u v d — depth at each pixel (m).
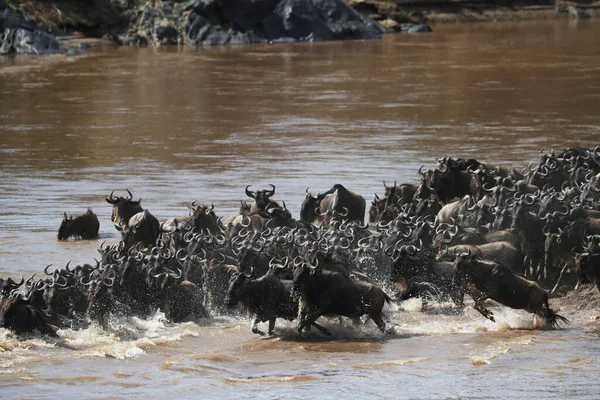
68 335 76.62
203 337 77.25
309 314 75.81
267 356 71.69
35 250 105.56
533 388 63.38
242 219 99.75
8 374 67.00
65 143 173.38
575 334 76.00
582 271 81.12
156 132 184.38
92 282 78.88
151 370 68.25
